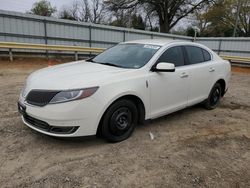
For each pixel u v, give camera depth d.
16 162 3.24
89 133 3.48
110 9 36.47
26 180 2.88
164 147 3.88
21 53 14.84
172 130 4.59
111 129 3.75
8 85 7.93
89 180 2.93
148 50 4.62
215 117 5.49
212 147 3.99
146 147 3.83
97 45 18.28
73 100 3.30
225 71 6.17
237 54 21.56
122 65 4.38
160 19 38.03
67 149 3.63
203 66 5.39
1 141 3.78
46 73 3.98
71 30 16.81
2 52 14.10
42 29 15.57
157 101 4.34
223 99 7.28
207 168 3.34
